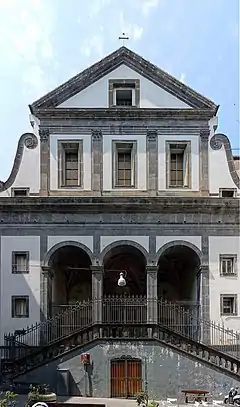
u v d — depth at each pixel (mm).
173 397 33719
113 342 34312
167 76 40000
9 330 37375
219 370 33844
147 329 34469
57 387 33719
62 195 38969
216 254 38406
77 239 38375
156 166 39406
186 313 37562
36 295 37781
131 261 43188
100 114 39625
